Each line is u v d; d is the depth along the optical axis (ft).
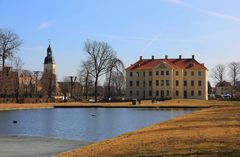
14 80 407.03
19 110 335.67
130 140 92.22
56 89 626.23
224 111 202.80
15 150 101.86
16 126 183.93
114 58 476.95
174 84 581.12
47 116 257.14
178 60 604.90
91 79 479.00
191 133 92.94
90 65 472.44
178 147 70.28
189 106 364.17
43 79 538.06
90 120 220.43
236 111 194.18
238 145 66.64
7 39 382.22
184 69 581.94
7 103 390.42
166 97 551.59
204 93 573.74
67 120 221.25
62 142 120.06
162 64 577.02
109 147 83.97
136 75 595.06
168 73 574.15
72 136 139.95
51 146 110.11
